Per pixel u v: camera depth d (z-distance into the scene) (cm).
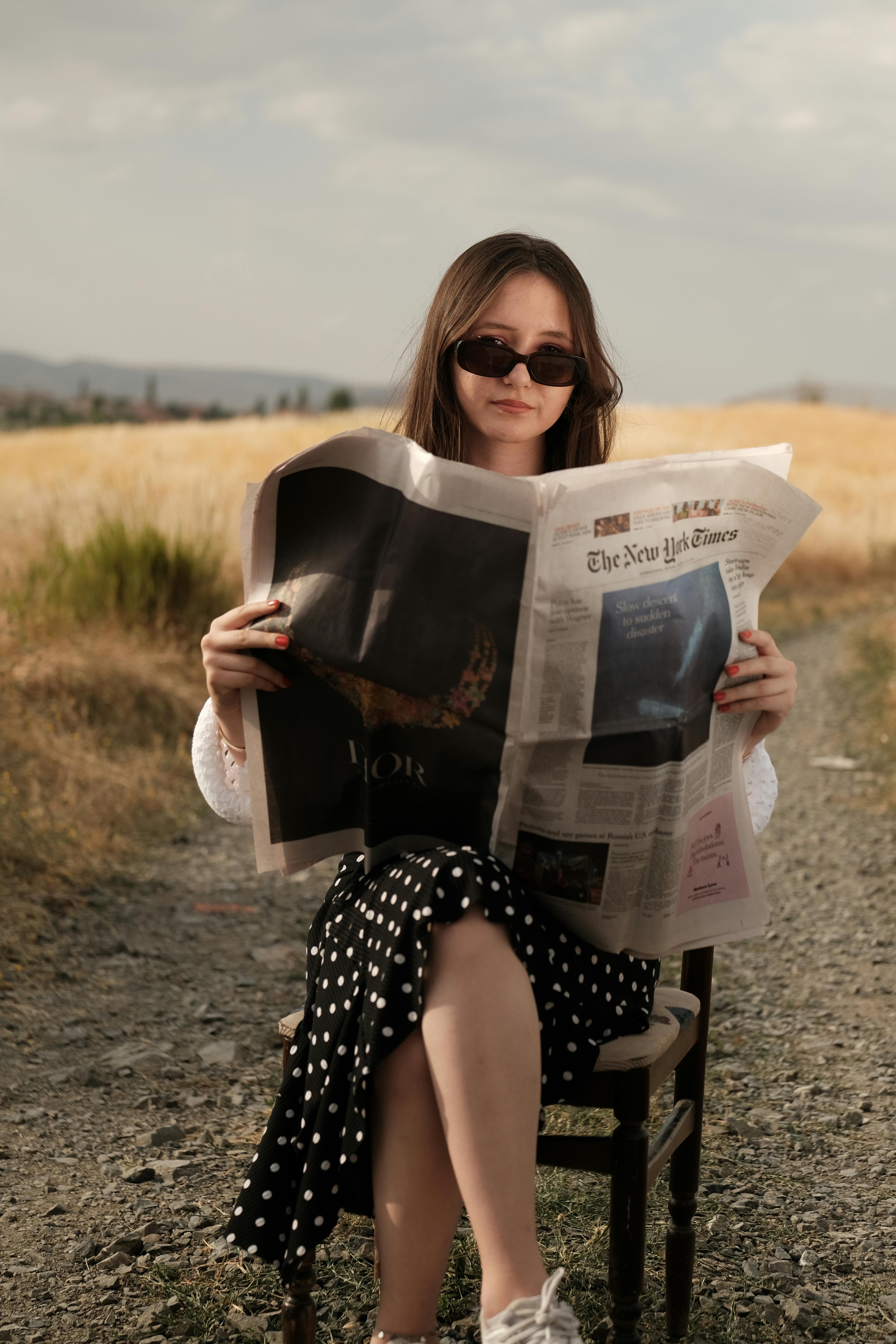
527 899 147
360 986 141
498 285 176
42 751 502
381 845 147
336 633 139
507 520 136
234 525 939
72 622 675
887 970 356
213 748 172
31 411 8962
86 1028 301
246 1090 269
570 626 136
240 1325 175
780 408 5269
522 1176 126
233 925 387
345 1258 194
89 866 427
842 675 975
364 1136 136
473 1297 182
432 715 139
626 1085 145
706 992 176
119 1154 235
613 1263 146
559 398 181
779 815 550
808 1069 285
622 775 140
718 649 147
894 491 2942
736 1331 175
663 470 140
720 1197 219
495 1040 129
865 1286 189
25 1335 172
